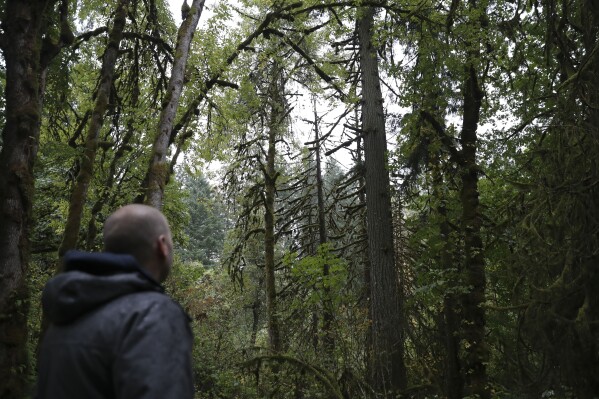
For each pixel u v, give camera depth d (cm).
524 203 950
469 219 1134
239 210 1962
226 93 1419
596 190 742
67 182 1070
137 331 145
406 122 1230
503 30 1105
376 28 1226
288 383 1103
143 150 1159
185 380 143
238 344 2083
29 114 629
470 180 1167
